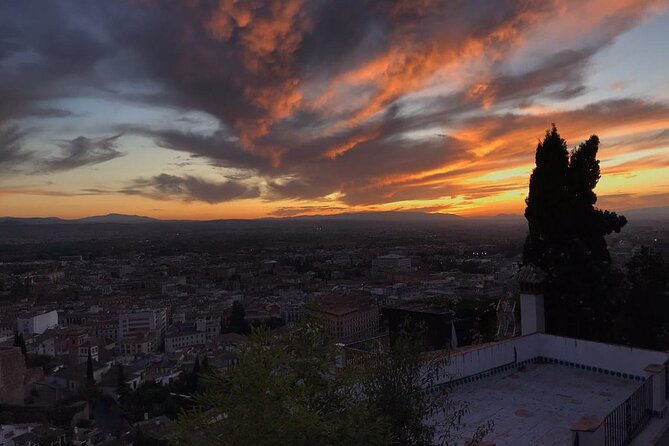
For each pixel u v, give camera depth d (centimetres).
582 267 1330
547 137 1448
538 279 1195
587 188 1424
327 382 473
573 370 1009
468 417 772
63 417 5697
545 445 671
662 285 1530
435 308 2084
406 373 563
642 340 1528
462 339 1867
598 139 1430
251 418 404
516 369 1018
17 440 4738
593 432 589
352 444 426
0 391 5997
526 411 795
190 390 6028
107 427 5766
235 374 426
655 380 755
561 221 1405
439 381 830
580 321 1338
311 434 404
